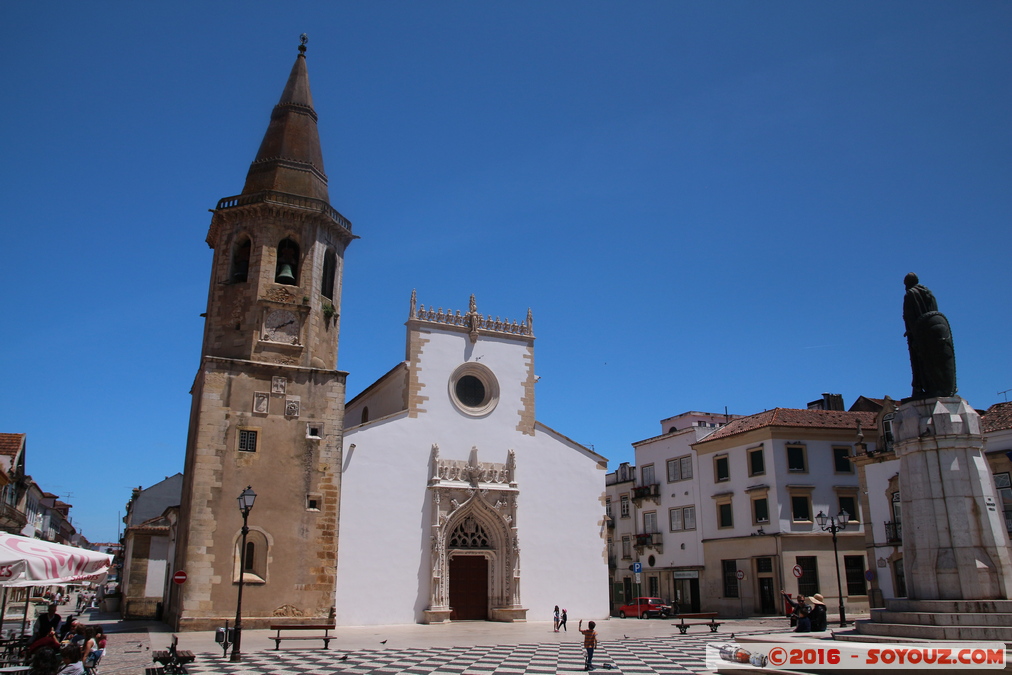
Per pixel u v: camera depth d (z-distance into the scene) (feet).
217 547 112.37
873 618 65.67
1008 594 62.49
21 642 76.28
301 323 127.34
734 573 173.68
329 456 123.44
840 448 172.65
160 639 102.17
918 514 66.90
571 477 146.20
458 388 143.43
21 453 200.34
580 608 139.85
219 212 130.82
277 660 78.23
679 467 199.93
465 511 134.41
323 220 133.59
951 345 69.46
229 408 118.21
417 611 127.03
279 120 140.77
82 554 59.16
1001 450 117.39
